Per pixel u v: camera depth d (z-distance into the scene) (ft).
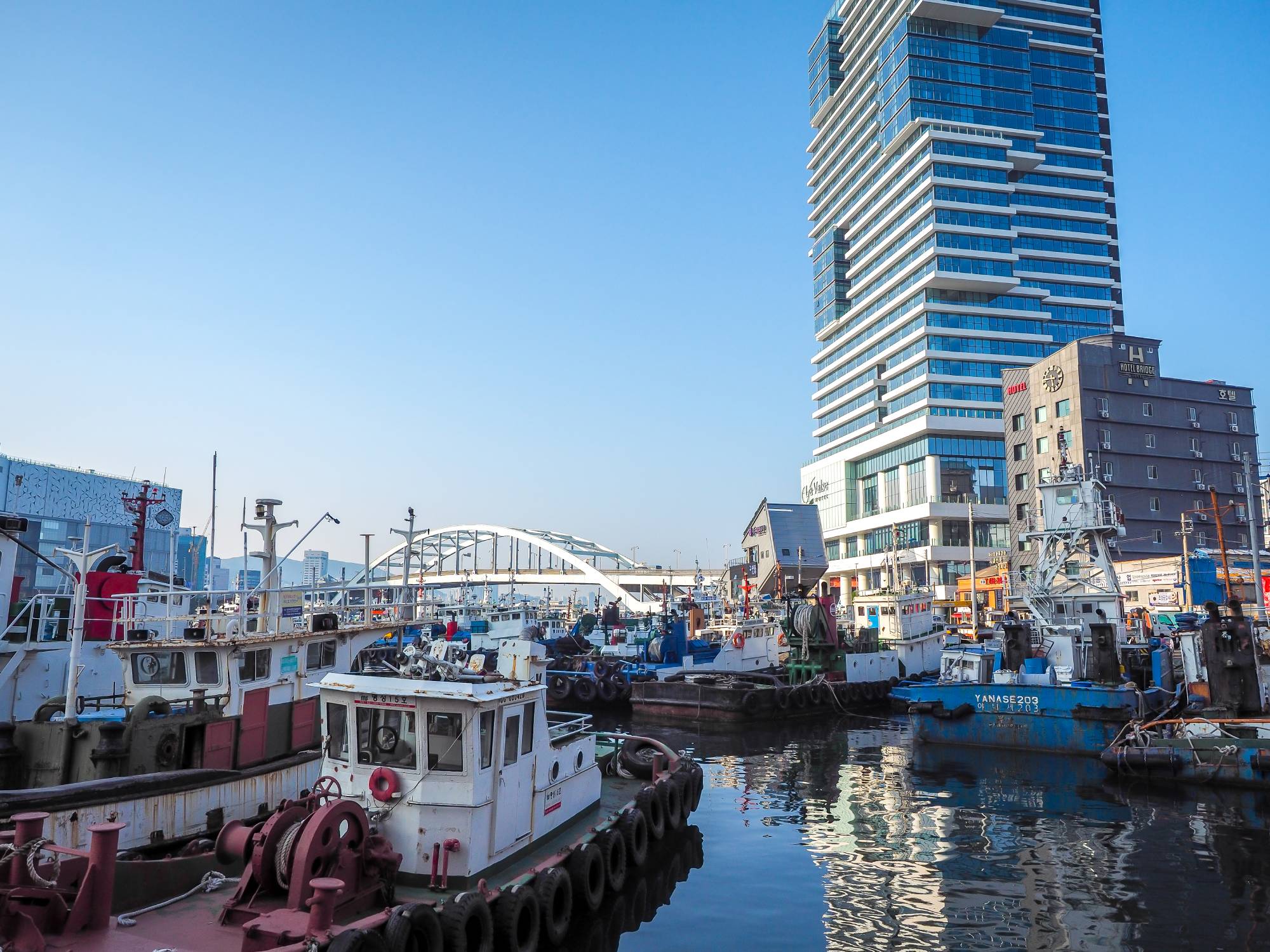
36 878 29.63
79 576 47.06
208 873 37.83
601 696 133.28
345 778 41.09
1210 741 72.02
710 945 41.29
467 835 39.29
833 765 87.30
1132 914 44.16
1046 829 60.49
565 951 40.60
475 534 500.74
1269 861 52.03
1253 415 294.46
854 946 40.98
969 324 389.39
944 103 419.74
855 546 429.79
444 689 39.75
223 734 48.83
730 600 214.07
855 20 490.90
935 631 158.30
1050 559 105.29
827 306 493.36
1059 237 421.18
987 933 42.19
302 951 28.53
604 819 53.98
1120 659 94.02
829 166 511.81
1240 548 273.33
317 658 58.54
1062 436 109.70
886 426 408.46
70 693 45.65
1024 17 449.89
